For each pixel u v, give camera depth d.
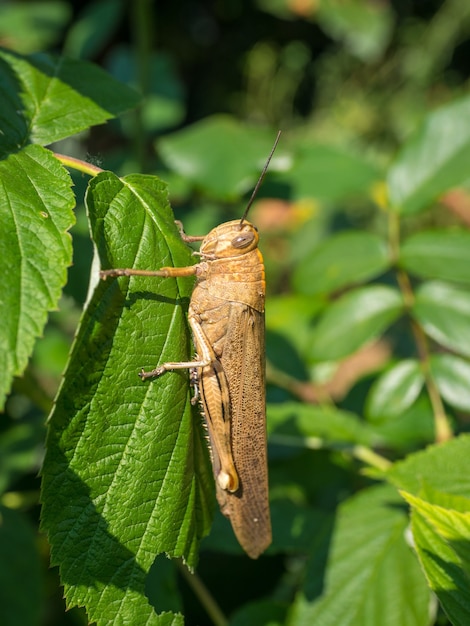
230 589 0.40
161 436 0.31
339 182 0.41
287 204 0.56
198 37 1.31
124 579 0.30
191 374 0.32
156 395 0.31
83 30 0.52
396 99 1.21
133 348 0.31
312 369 0.40
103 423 0.30
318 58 1.27
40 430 0.41
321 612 0.34
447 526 0.31
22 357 0.29
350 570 0.34
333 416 0.37
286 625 0.34
